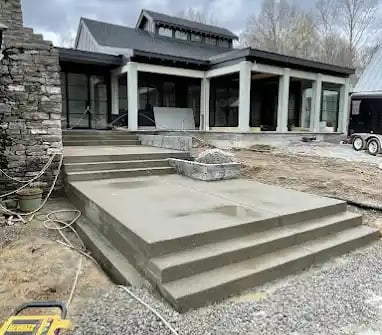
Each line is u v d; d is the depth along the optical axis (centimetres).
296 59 1388
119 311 274
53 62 664
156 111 1492
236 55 1291
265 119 1816
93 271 361
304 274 355
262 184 640
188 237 342
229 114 1661
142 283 320
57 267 366
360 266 375
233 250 343
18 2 641
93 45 1576
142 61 1275
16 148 642
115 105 1423
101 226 449
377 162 984
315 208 459
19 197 568
